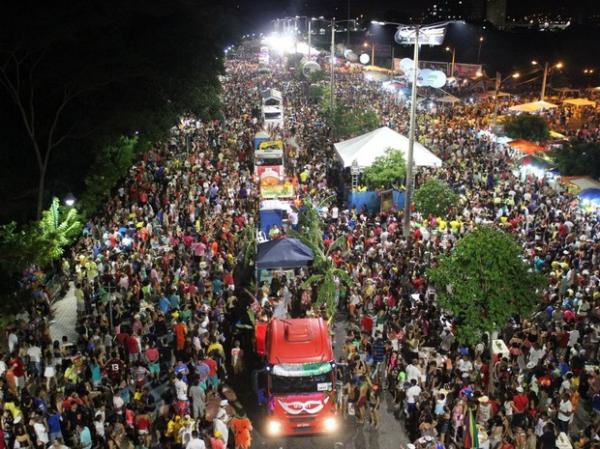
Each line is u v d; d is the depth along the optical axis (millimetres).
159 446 13406
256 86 76812
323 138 45219
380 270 21750
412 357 17203
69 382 15680
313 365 15250
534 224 26156
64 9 21750
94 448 13844
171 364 17781
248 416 16203
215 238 25531
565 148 35125
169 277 21219
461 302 14781
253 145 41812
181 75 28984
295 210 27750
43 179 24875
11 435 13945
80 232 26547
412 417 14969
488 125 49156
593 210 28656
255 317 19203
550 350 16234
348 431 15500
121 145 30500
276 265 20859
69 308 22000
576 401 14711
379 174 30281
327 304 20000
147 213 28344
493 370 15625
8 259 18922
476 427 13312
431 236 24703
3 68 23578
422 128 46625
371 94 64812
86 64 24344
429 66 81875
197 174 34031
